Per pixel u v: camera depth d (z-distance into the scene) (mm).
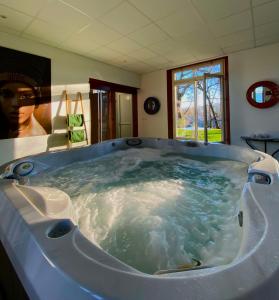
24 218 833
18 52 3006
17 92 3021
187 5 2338
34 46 3184
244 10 2467
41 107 3311
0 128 2893
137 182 2076
